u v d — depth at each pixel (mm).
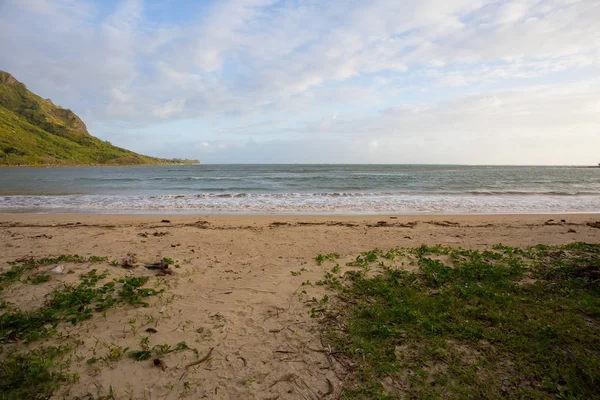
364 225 10727
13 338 3535
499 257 6477
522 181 32562
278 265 6336
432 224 10992
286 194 20312
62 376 2977
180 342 3604
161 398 2791
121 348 3461
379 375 3037
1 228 9930
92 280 5059
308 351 3453
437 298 4504
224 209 14992
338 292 4914
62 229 9797
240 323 4055
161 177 42906
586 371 2961
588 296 4465
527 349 3336
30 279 5164
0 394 2719
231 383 2982
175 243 8094
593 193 21406
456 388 2828
